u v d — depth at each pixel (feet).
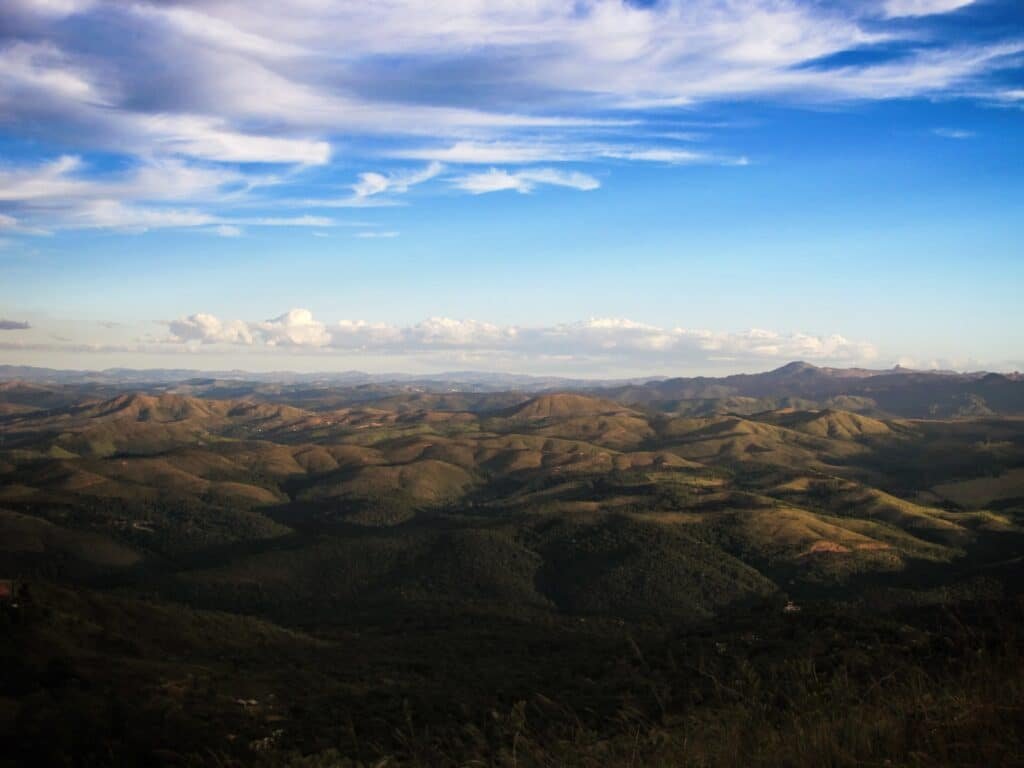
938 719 33.04
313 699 171.83
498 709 117.08
